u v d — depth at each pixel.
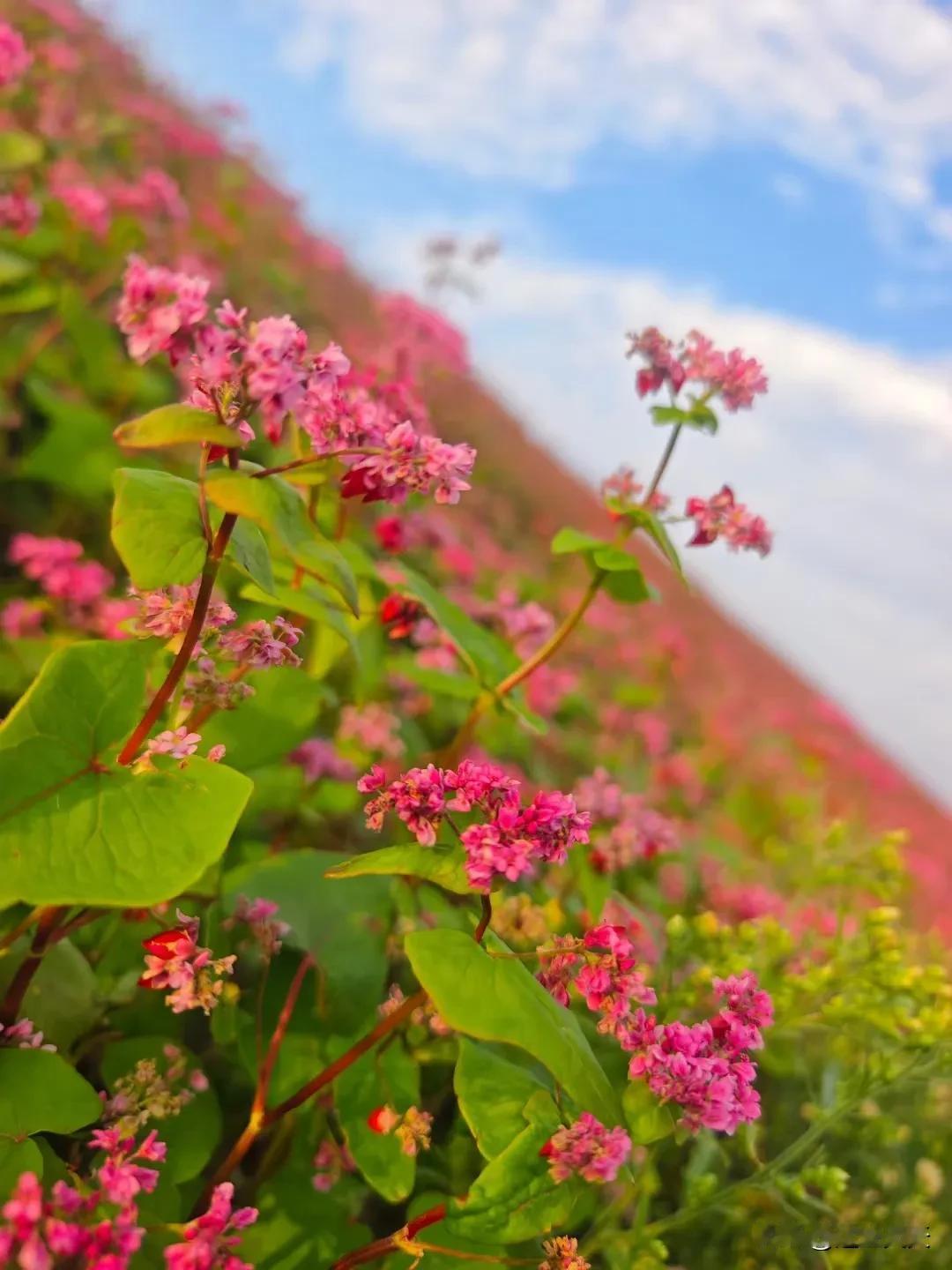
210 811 0.20
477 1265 0.23
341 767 0.36
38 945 0.22
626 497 0.32
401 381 0.33
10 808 0.19
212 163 0.92
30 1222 0.16
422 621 0.35
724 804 0.69
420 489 0.20
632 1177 0.20
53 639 0.38
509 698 0.33
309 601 0.28
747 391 0.30
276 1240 0.25
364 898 0.30
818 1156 0.31
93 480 0.47
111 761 0.20
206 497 0.20
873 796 0.80
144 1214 0.22
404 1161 0.24
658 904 0.45
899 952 0.33
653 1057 0.19
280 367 0.18
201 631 0.21
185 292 0.18
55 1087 0.21
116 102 0.86
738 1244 0.34
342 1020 0.27
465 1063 0.23
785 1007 0.34
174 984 0.21
